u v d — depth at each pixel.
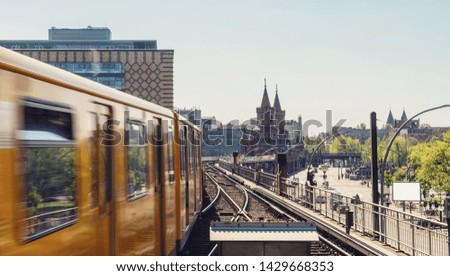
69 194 5.72
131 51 95.69
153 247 10.04
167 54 96.06
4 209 4.44
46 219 5.14
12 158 4.60
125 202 7.94
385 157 21.84
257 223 10.06
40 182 5.05
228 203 31.95
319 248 17.27
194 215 18.83
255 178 48.62
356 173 117.88
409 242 14.54
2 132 4.48
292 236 9.84
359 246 16.17
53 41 117.94
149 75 95.62
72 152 5.86
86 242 6.19
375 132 19.06
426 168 62.31
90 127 6.52
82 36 122.56
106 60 94.94
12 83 4.71
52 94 5.46
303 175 134.38
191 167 17.75
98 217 6.66
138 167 8.91
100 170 6.82
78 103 6.15
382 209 17.77
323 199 23.92
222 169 84.88
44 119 5.25
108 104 7.29
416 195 26.08
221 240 9.70
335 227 19.66
